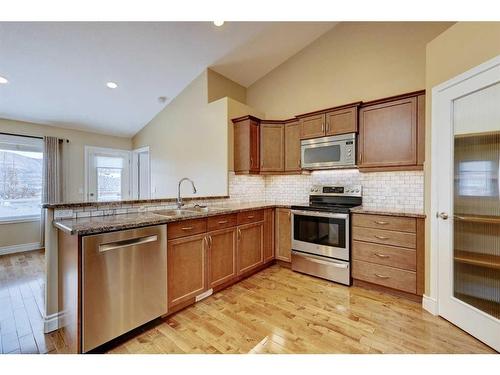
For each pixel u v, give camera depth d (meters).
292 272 3.02
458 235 1.89
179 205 2.62
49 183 4.14
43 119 4.07
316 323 1.91
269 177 3.96
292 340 1.70
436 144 2.02
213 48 3.21
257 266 2.96
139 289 1.73
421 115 2.37
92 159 4.82
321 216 2.76
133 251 1.69
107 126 4.71
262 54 3.54
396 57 2.80
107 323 1.56
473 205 1.80
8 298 2.29
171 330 1.82
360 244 2.54
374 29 2.96
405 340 1.69
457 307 1.84
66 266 1.64
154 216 2.04
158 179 4.57
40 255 3.72
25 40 2.51
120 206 2.17
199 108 3.71
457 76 1.82
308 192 3.54
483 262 1.74
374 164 2.66
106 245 1.55
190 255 2.13
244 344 1.66
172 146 4.23
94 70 3.15
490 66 1.60
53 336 1.73
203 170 3.66
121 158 5.23
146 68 3.31
